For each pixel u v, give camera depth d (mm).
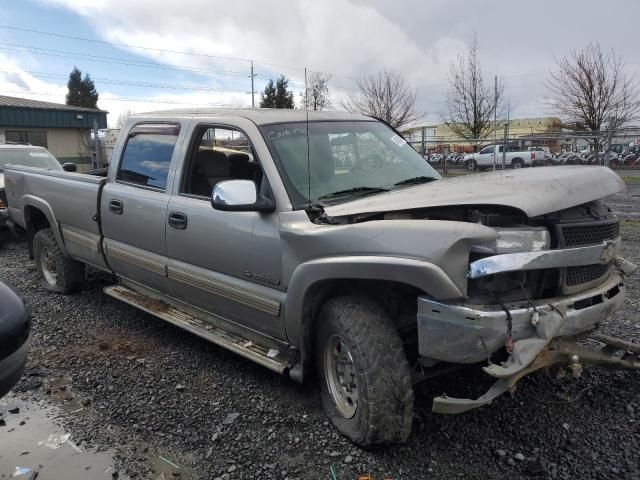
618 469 2938
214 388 4039
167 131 4672
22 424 3635
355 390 3273
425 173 4402
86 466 3164
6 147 11391
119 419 3664
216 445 3324
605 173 3359
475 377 3949
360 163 4168
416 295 3201
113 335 5141
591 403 3617
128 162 5055
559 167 3662
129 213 4844
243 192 3564
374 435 3043
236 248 3836
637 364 3520
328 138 4133
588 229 3133
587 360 3240
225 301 4047
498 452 3113
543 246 2889
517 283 2900
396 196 3420
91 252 5535
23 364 2922
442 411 2885
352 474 3006
